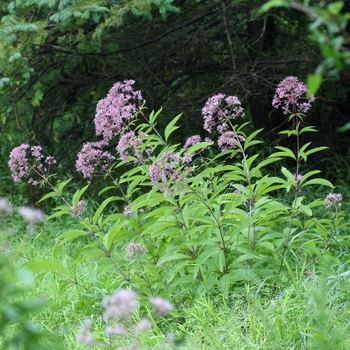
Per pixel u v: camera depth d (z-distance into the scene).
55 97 13.16
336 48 2.19
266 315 5.16
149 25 12.60
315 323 5.11
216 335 5.11
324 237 6.66
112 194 12.34
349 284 5.86
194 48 12.43
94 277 6.59
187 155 5.87
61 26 10.96
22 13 12.07
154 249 6.62
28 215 3.27
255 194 6.33
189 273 6.36
